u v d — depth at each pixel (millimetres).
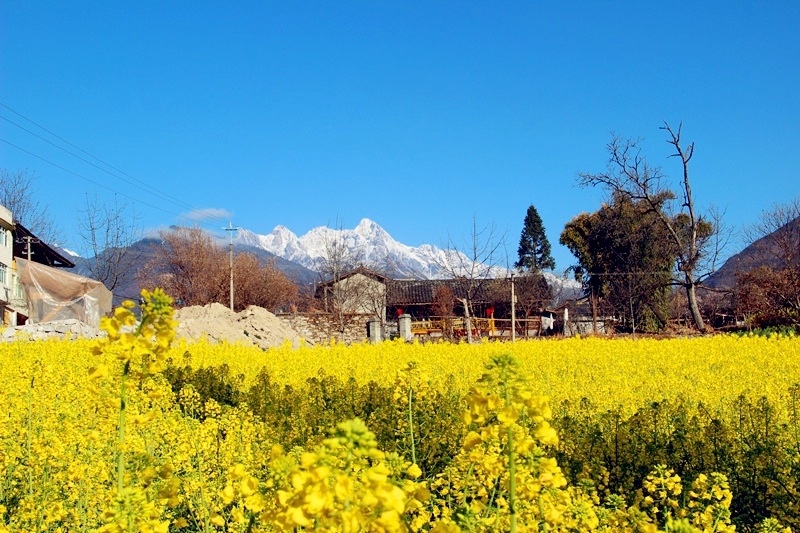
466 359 18672
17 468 6543
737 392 13328
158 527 3430
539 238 82188
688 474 6754
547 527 3949
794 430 9039
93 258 51812
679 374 17109
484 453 3799
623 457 7340
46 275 41094
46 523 5480
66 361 15031
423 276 66062
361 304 51781
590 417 9320
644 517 4535
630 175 43938
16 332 22078
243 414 8594
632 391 13539
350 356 19047
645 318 43781
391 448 7859
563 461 7105
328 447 2412
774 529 4738
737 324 40594
